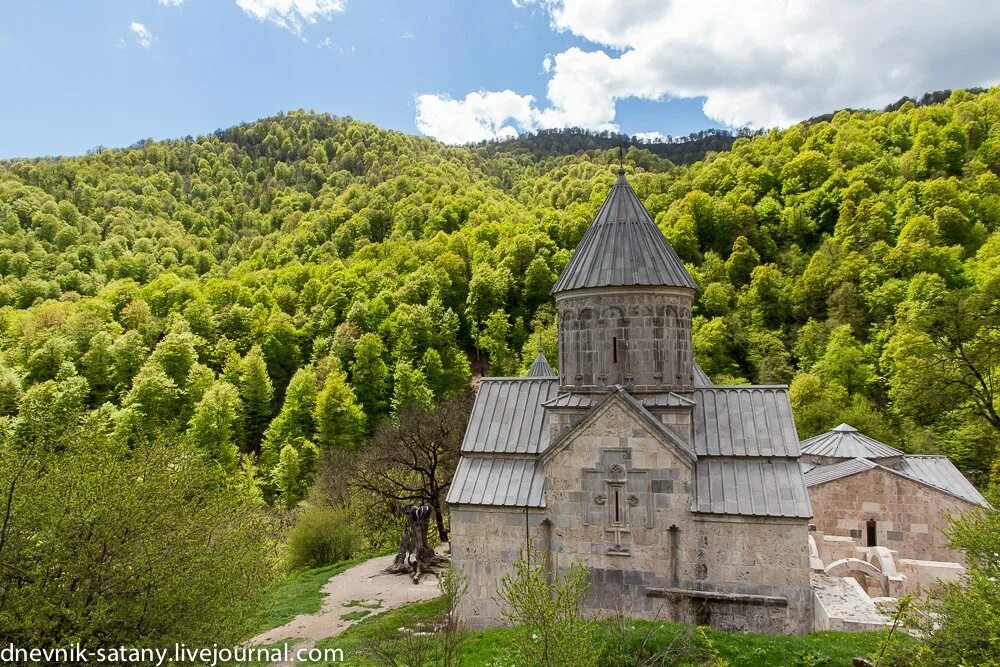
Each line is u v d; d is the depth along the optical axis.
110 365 77.12
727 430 20.61
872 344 66.44
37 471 14.59
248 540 17.86
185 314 91.88
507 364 84.12
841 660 15.70
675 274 20.88
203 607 14.14
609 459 20.11
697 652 16.61
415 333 84.12
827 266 77.50
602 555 20.00
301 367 86.81
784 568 18.55
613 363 20.84
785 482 19.27
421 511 35.75
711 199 92.88
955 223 75.06
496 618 20.92
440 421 46.78
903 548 28.12
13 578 13.03
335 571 36.88
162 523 14.67
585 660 11.27
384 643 18.86
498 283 93.06
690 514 19.34
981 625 12.42
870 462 30.02
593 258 21.25
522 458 21.92
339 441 65.38
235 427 72.94
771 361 70.06
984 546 15.56
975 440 47.00
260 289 101.88
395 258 108.75
